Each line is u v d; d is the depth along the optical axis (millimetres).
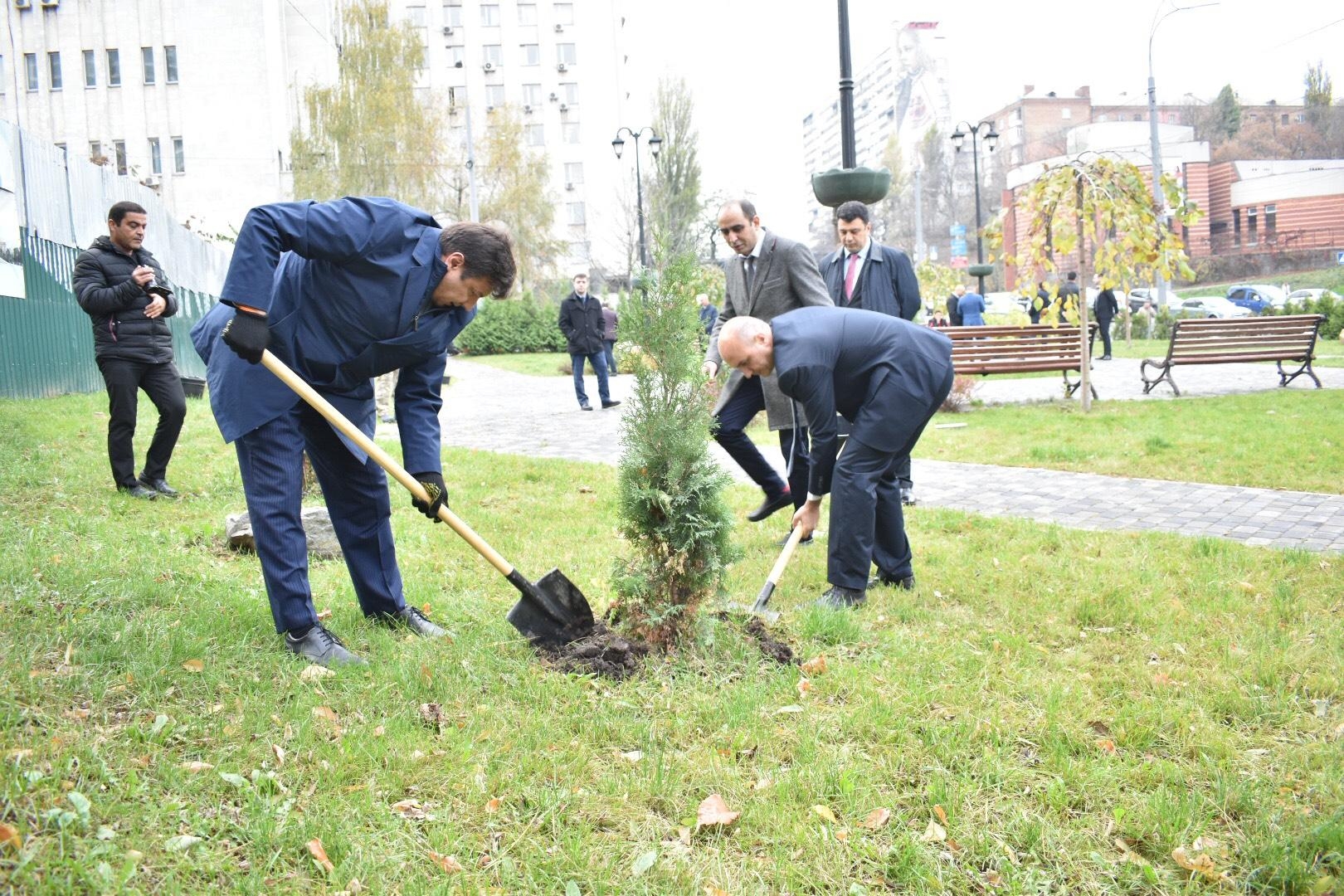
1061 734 3332
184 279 19391
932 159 75250
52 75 41125
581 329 14664
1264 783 3025
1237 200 63844
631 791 2953
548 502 7242
